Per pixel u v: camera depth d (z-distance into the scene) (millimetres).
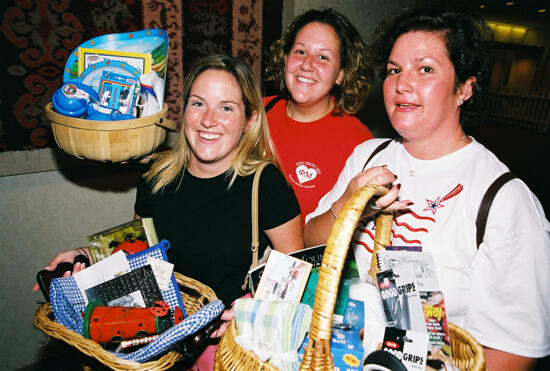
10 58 1622
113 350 1019
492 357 813
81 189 1971
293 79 1560
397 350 811
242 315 809
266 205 1201
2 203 1767
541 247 777
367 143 1165
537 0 9055
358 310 898
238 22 2203
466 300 866
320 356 670
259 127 1248
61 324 969
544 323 772
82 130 1052
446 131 904
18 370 1979
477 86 888
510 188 812
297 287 907
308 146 1582
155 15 1920
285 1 2361
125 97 1152
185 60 2074
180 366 1182
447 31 845
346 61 1582
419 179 939
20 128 1712
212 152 1146
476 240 832
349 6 2658
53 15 1668
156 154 1357
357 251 1059
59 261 1166
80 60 1244
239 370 766
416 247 872
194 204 1210
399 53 896
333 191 1214
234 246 1182
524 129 11266
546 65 15750
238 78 1157
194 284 1129
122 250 1108
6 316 1890
